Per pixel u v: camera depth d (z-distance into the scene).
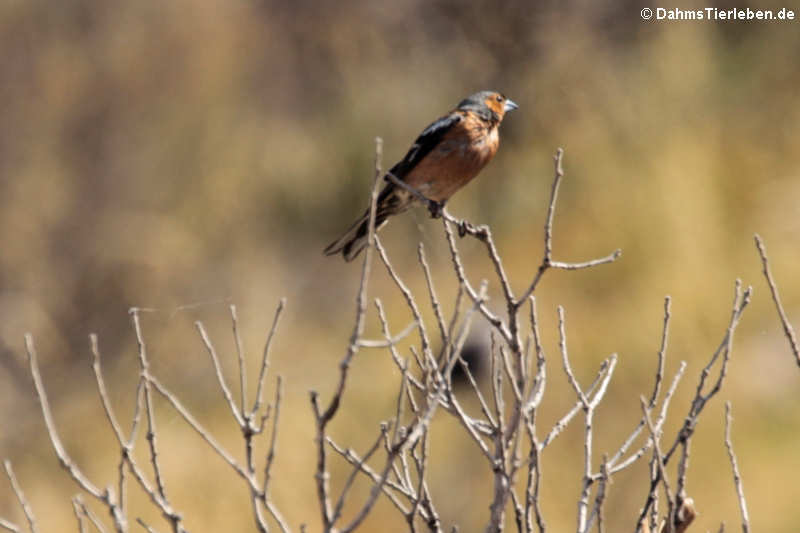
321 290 16.61
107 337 16.17
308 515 11.81
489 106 8.41
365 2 19.83
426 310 14.78
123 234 17.23
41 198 17.33
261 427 4.42
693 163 14.98
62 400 14.92
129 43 19.14
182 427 13.51
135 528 11.64
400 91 18.92
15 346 15.48
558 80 16.78
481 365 12.01
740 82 16.39
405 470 5.09
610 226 14.64
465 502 11.50
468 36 18.30
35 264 16.59
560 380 12.76
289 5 20.39
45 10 18.86
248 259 17.16
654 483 4.92
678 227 14.23
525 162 16.48
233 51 19.80
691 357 12.86
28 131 18.11
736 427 11.94
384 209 8.28
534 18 17.56
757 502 11.24
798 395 12.17
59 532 11.95
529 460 4.71
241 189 18.33
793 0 16.70
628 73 16.61
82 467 13.11
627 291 13.92
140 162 18.33
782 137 15.67
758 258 14.14
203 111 19.00
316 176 18.41
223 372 14.76
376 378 13.81
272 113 19.58
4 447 13.70
